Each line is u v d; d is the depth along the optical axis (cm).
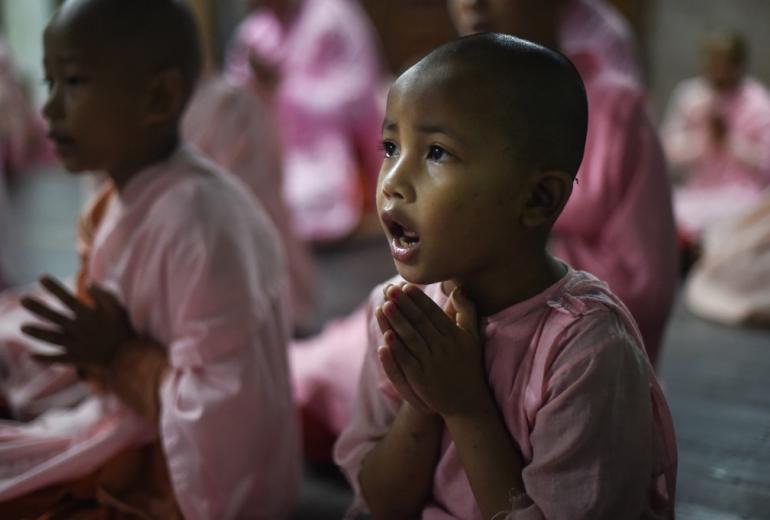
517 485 121
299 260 366
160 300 179
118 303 179
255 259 185
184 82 186
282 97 527
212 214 178
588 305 120
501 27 207
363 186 555
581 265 223
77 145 180
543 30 210
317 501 228
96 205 203
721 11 677
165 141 186
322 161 528
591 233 223
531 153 112
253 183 326
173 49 181
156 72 180
